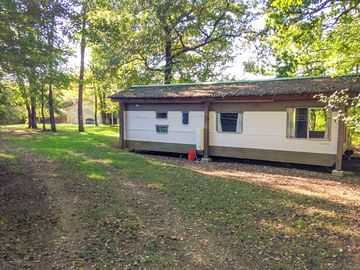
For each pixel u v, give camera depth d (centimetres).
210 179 854
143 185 773
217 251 437
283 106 1087
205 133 1249
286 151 1095
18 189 704
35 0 666
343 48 933
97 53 2167
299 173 988
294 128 1076
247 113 1170
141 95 1419
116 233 488
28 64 731
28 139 1722
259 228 515
